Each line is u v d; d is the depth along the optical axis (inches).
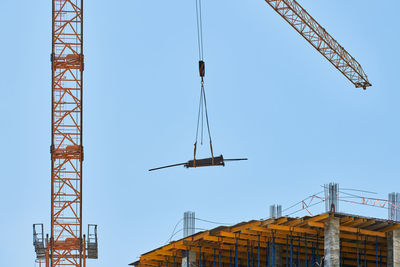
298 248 3139.8
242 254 3344.0
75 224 4382.4
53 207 4367.6
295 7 4965.6
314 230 2984.7
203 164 3351.4
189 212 3811.5
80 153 4315.9
